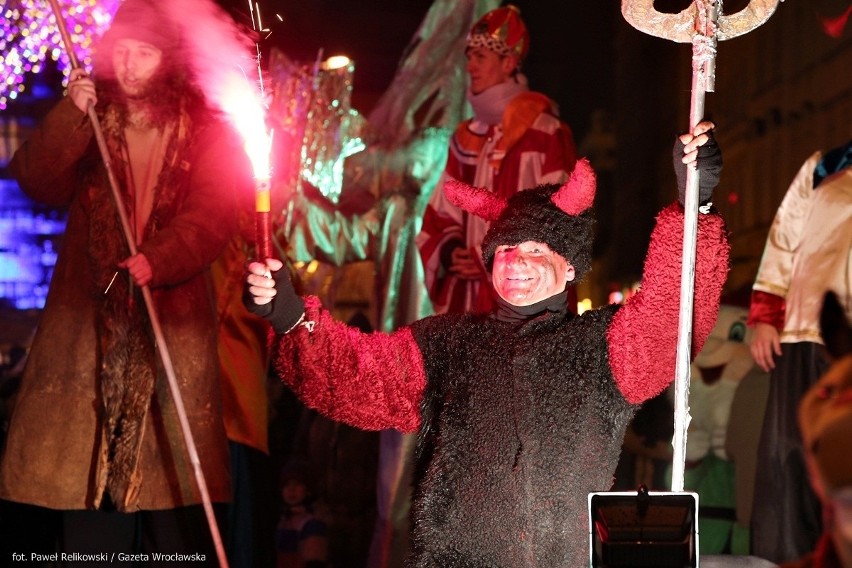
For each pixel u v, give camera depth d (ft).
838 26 45.19
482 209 10.68
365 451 21.83
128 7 13.92
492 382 9.82
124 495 13.41
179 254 13.30
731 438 18.53
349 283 26.05
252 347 16.24
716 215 9.62
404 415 10.19
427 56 22.15
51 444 13.51
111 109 13.93
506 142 18.04
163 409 13.75
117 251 13.62
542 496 9.63
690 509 8.32
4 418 22.94
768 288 16.48
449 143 19.33
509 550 9.63
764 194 58.70
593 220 10.27
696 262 9.48
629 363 9.66
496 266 10.18
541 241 10.05
